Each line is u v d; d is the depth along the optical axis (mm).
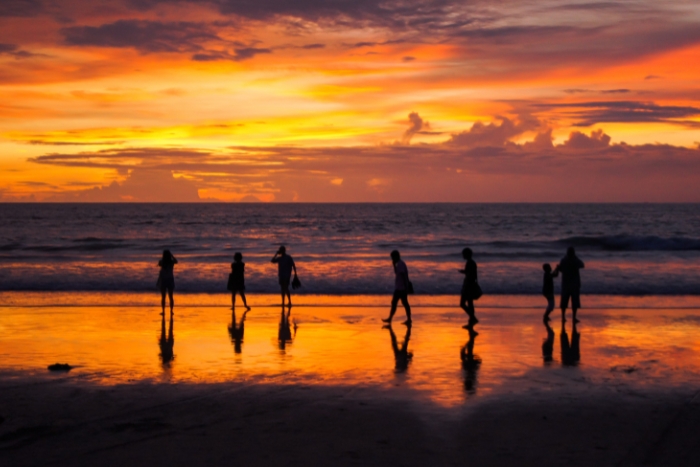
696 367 9367
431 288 19703
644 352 10523
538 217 104812
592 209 171500
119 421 6633
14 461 5465
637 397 7641
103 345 11008
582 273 22453
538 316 14781
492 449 5812
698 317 14539
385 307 16281
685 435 6238
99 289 19547
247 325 13312
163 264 14555
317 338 11773
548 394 7773
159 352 10398
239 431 6309
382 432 6293
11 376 8672
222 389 7984
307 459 5535
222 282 20438
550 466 5406
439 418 6766
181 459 5520
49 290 19438
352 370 9086
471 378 8609
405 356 10117
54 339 11562
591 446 5914
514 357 10078
